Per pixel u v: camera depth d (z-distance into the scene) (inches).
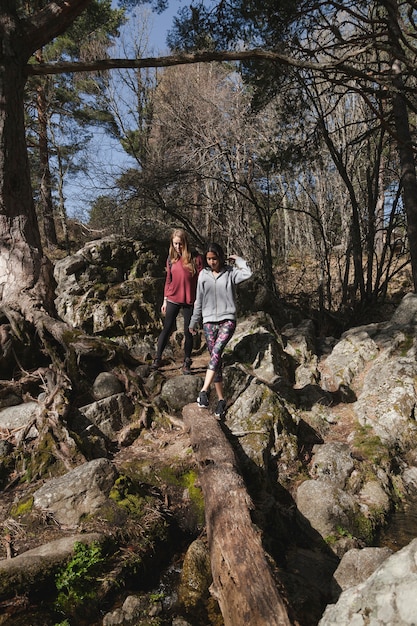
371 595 96.0
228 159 553.6
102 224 631.2
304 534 173.6
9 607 122.4
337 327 456.1
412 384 252.5
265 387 231.6
